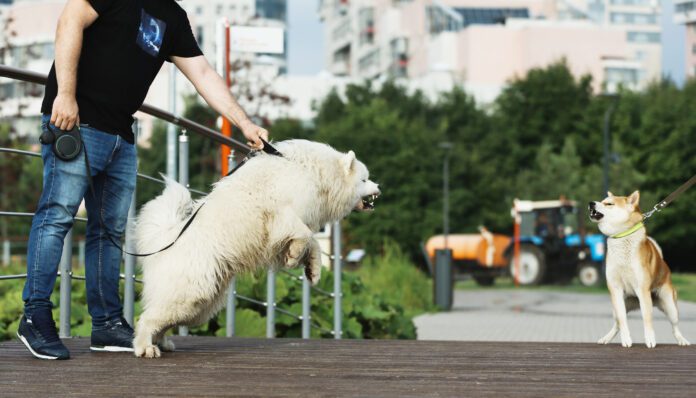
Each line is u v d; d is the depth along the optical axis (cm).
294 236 506
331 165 538
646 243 624
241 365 468
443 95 5584
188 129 650
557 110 5481
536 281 3191
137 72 492
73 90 468
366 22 9675
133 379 418
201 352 527
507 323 1633
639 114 5266
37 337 482
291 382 412
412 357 507
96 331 521
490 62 7731
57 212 478
